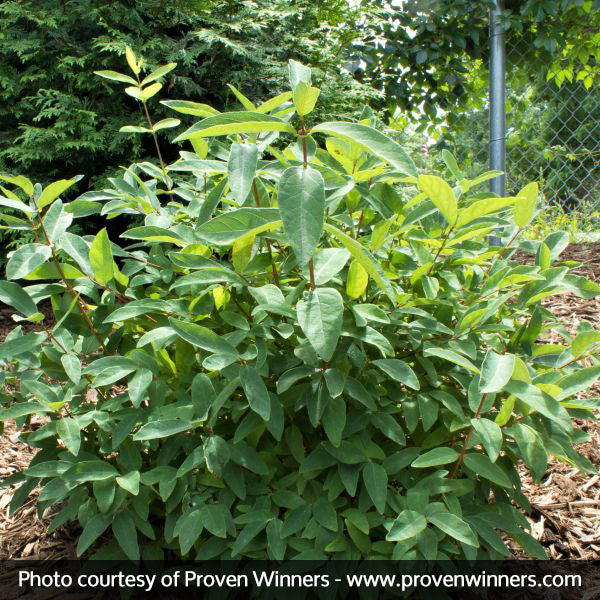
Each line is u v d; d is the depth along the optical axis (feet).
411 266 4.97
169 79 17.04
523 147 17.63
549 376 4.26
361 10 20.45
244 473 4.66
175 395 4.66
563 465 7.18
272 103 4.18
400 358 4.95
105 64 16.26
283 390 4.24
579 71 17.15
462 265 5.50
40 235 8.66
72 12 16.52
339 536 4.34
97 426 5.06
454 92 18.80
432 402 4.54
